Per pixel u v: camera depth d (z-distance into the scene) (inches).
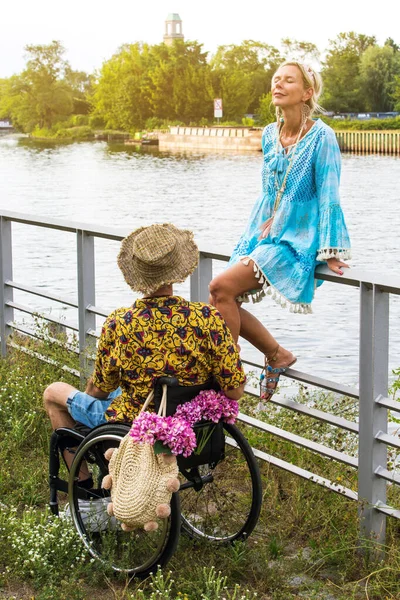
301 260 174.4
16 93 6688.0
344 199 1831.9
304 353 629.0
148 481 151.9
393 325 685.9
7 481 206.4
